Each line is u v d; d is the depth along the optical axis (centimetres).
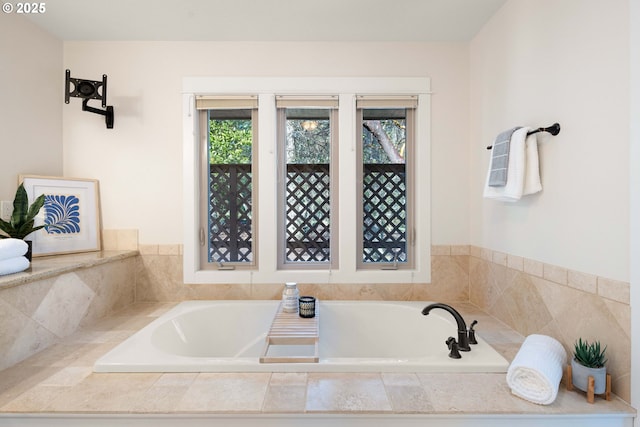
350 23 191
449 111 213
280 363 126
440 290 215
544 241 143
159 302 213
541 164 144
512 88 166
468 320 180
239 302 206
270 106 211
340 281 213
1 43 173
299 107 212
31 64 189
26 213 165
